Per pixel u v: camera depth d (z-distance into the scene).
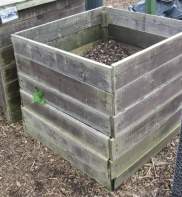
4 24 2.81
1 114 3.35
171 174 2.56
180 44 2.44
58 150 2.76
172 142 2.85
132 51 3.17
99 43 3.33
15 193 2.48
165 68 2.39
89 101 2.24
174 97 2.64
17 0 2.82
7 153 2.86
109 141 2.22
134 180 2.52
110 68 1.98
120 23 3.12
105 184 2.45
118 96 2.08
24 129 3.05
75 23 3.02
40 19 3.11
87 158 2.48
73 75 2.25
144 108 2.35
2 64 2.92
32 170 2.67
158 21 2.81
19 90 3.12
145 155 2.60
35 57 2.49
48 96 2.57
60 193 2.46
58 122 2.60
